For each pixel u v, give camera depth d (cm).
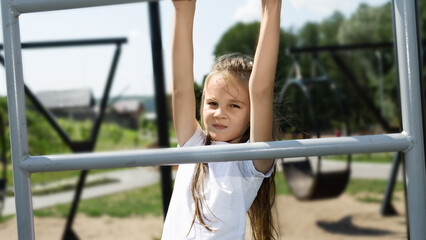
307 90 272
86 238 249
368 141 65
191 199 92
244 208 89
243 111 92
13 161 67
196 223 89
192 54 85
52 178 464
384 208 276
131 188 414
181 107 90
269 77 81
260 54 81
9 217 291
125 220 292
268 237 102
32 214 68
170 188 145
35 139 630
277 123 110
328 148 65
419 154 66
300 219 271
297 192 316
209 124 93
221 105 92
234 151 64
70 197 373
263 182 102
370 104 284
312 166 296
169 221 93
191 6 82
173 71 87
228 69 92
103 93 257
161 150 65
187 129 92
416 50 67
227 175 90
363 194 342
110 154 65
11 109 67
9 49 67
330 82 296
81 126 819
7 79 67
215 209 88
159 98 188
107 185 431
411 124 66
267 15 80
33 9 67
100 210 321
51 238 250
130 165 65
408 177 66
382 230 239
